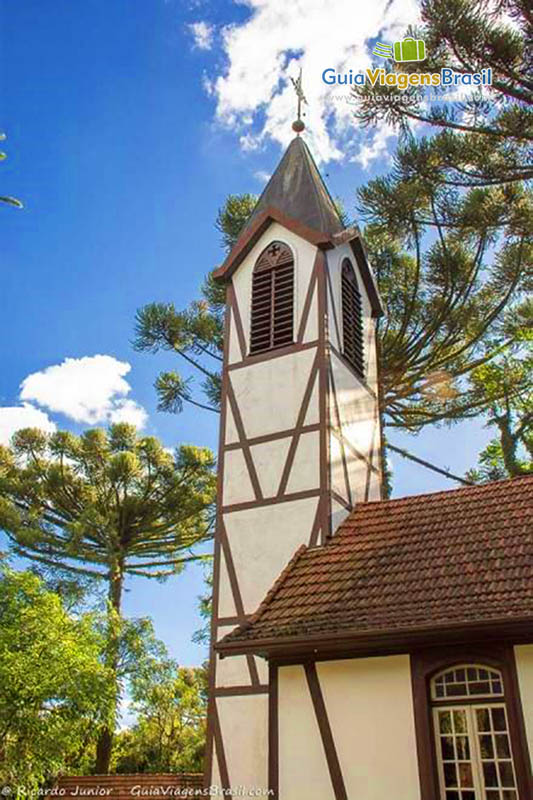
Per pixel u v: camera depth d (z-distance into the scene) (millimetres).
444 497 13039
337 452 15062
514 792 9117
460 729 9656
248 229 17906
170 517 27531
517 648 9492
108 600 22125
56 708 14133
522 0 15133
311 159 19109
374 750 9945
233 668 13430
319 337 15797
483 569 10445
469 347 21578
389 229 18156
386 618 10047
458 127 16188
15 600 14797
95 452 27359
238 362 16625
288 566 12531
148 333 23031
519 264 19297
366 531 12922
